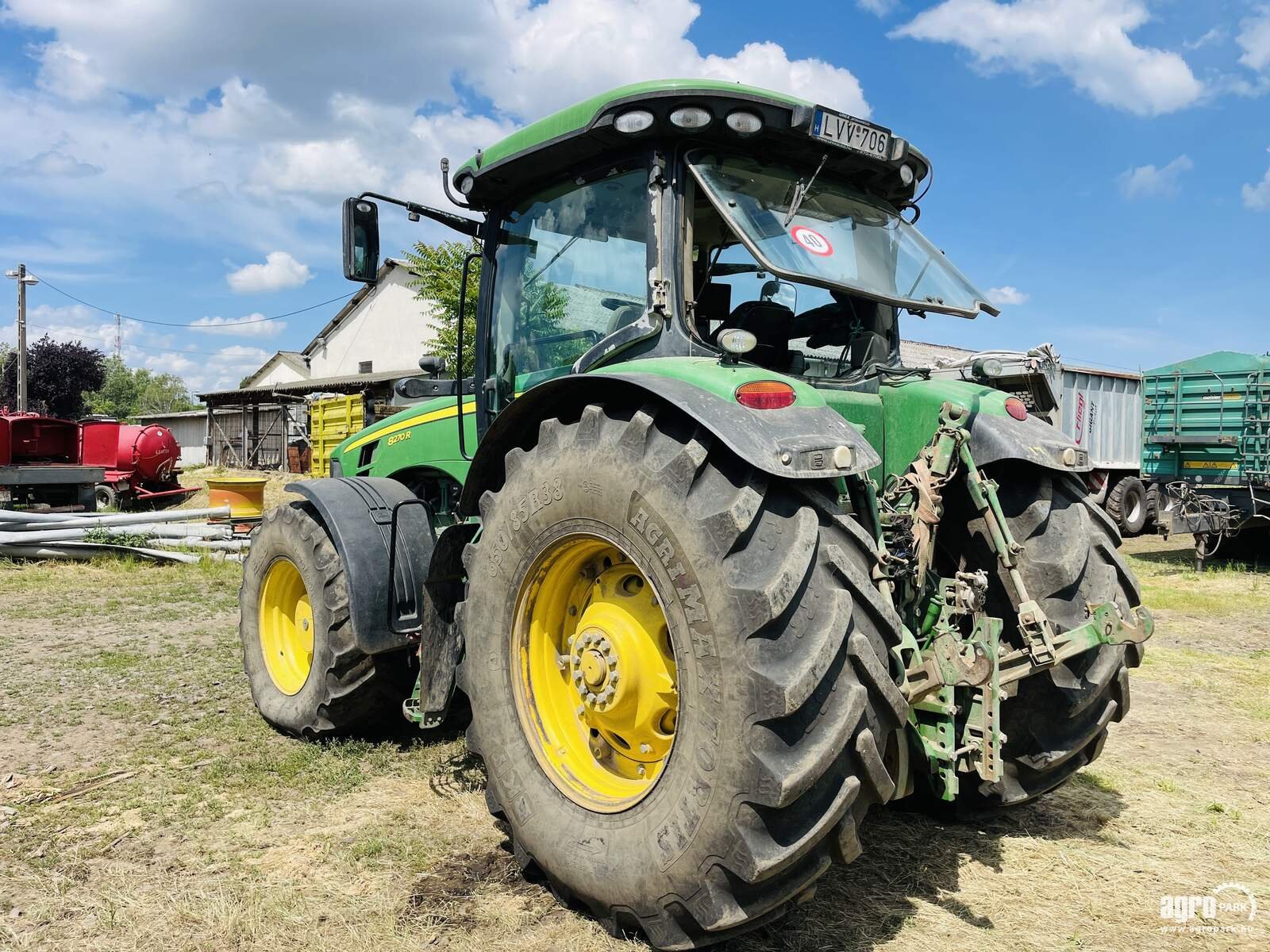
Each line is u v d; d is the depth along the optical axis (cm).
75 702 449
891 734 229
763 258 267
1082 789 354
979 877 281
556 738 270
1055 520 298
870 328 345
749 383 236
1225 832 316
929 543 272
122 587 801
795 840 205
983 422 301
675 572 222
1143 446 1212
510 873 277
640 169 300
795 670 202
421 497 448
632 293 300
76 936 241
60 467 1284
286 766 364
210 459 3250
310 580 391
